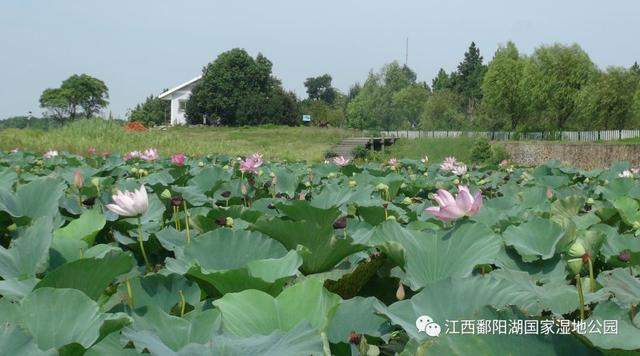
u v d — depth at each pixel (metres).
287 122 82.06
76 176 4.70
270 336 1.63
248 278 2.28
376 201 4.68
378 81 78.06
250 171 7.34
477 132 57.56
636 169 9.87
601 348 1.43
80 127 28.64
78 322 1.85
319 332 1.63
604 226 3.63
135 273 3.05
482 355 1.43
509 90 55.84
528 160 38.09
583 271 2.92
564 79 51.69
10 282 2.26
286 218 3.96
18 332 1.57
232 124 81.75
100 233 4.04
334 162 10.37
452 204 2.75
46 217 2.82
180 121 88.12
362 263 2.59
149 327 1.91
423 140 47.31
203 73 83.56
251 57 82.25
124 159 13.62
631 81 47.62
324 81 129.62
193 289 2.39
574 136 50.69
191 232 3.99
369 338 2.12
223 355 1.54
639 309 1.96
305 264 2.92
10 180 5.63
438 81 100.88
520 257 2.99
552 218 4.28
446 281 2.08
